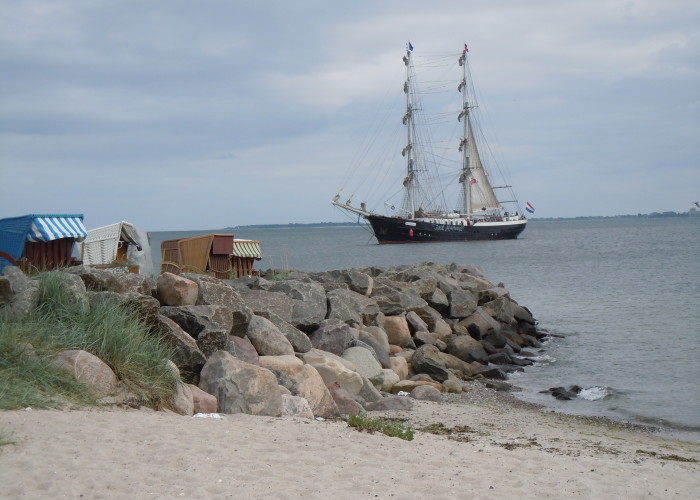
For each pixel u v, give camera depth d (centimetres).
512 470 843
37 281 1112
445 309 2625
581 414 1600
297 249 12531
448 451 934
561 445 1173
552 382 1998
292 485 695
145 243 2175
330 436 945
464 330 2502
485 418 1429
